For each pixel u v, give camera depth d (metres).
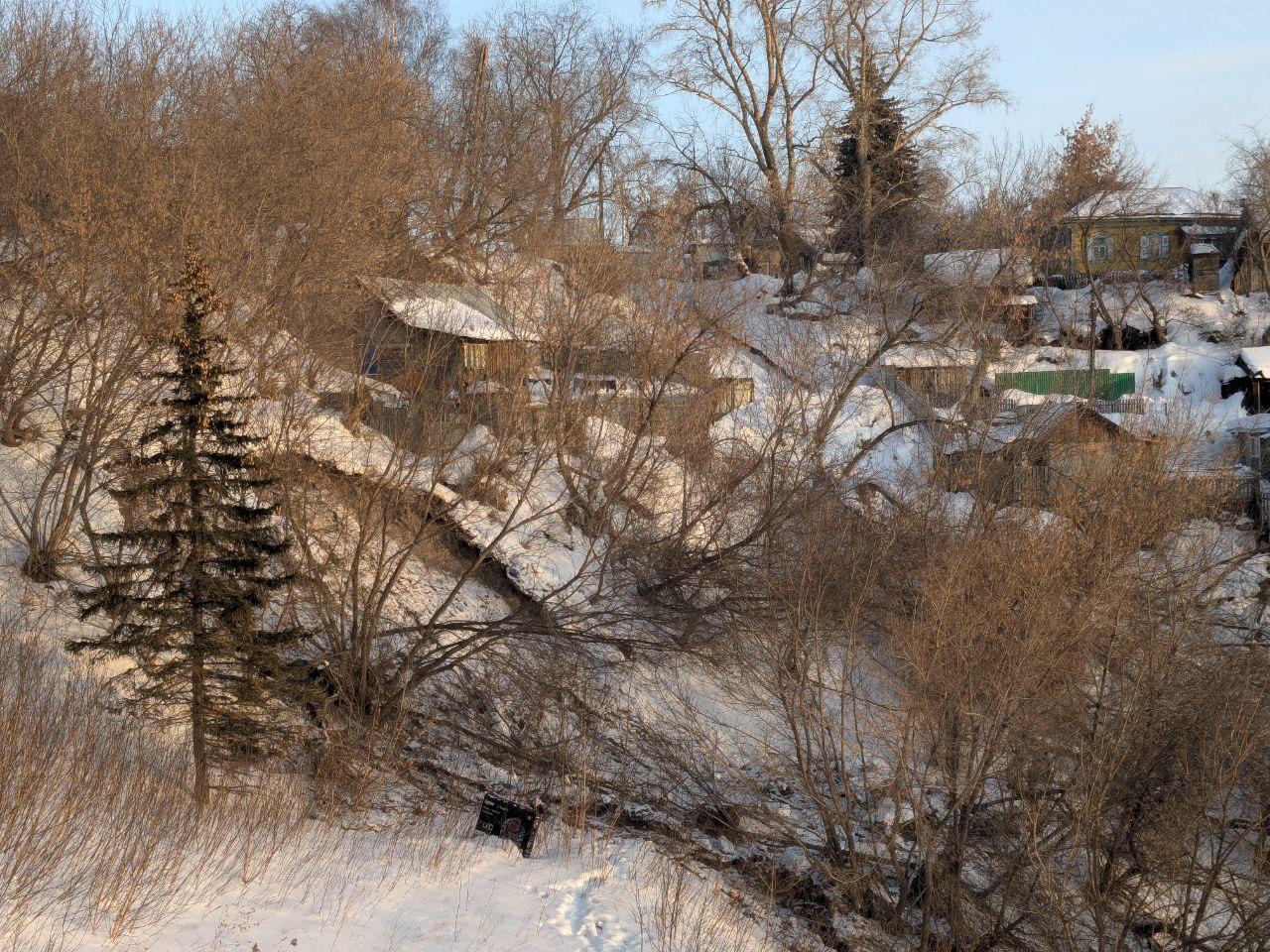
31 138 18.73
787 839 16.08
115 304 17.27
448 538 22.00
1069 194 52.94
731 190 46.41
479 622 19.58
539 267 24.59
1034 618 14.59
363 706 17.23
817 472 23.06
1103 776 13.90
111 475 18.42
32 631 15.31
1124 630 15.78
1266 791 14.42
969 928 14.17
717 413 25.67
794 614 17.42
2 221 18.20
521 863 13.02
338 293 20.97
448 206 31.70
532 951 10.27
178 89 21.97
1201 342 48.84
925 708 14.34
